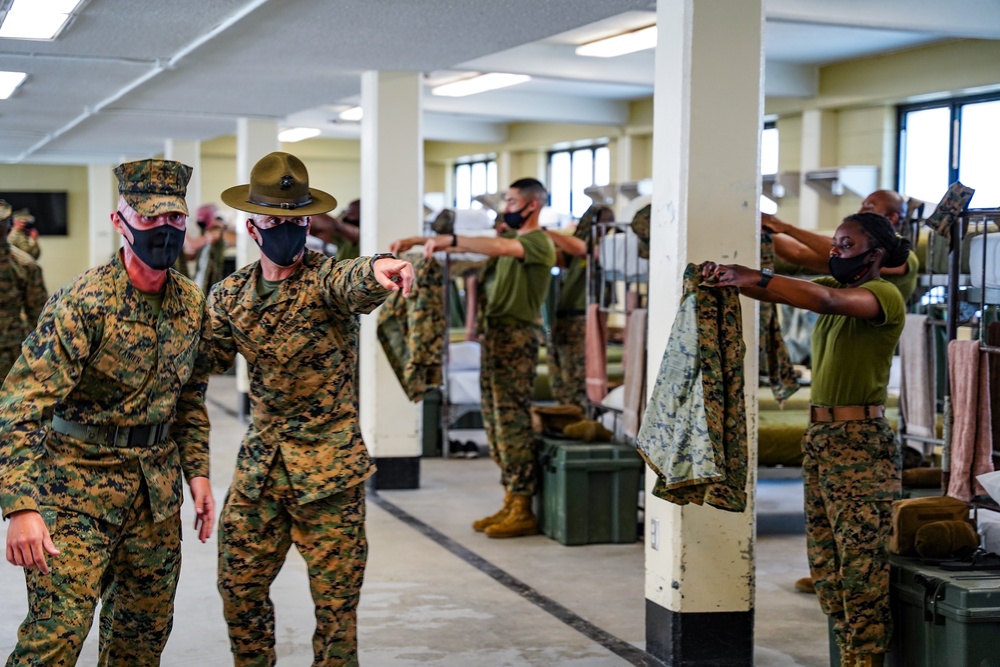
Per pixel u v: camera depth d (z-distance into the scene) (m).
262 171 3.37
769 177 11.22
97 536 2.96
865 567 3.90
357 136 17.50
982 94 10.40
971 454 4.62
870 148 11.45
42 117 10.98
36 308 8.64
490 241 6.20
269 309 3.39
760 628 4.96
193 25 6.24
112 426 3.00
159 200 2.94
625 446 6.55
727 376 3.92
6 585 5.38
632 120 14.67
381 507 7.35
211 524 3.32
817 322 4.17
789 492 8.35
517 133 17.56
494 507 7.41
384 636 4.73
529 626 4.90
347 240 8.91
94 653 4.44
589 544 6.48
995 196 10.18
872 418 4.02
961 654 3.60
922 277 6.10
